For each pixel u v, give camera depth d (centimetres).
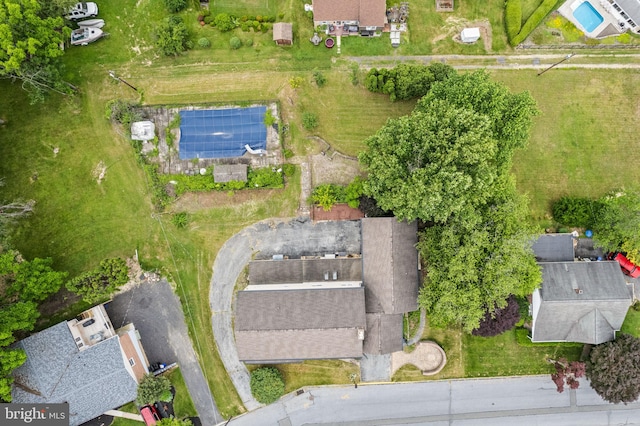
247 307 4353
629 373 4475
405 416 4988
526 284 4450
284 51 5003
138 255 4894
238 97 4969
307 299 4375
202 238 4931
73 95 4894
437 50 5050
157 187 4856
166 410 4869
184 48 4947
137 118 4834
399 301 4472
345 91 4997
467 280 4219
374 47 5019
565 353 4984
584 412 5016
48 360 4366
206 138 4897
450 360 4969
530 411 5009
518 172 5006
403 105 4978
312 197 4875
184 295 4894
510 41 5016
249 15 5019
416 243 4591
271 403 4928
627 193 4662
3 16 4088
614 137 5053
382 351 4497
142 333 4866
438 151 3969
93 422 4797
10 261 4338
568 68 5059
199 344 4891
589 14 5034
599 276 4656
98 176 4909
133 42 4972
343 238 4934
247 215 4947
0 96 4869
